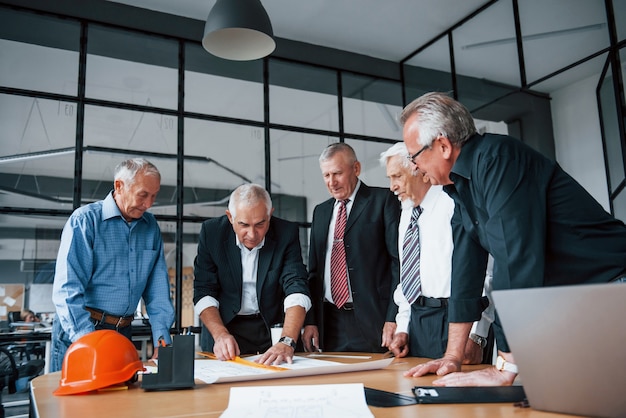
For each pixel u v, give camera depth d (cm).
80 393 104
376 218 231
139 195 207
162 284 224
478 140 117
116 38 416
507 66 441
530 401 74
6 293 364
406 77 532
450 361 123
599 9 382
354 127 501
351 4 438
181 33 439
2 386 325
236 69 456
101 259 209
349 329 230
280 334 180
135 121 411
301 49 489
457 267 135
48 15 395
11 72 378
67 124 390
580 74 423
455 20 475
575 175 449
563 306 67
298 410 73
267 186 449
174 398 97
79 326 188
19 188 372
